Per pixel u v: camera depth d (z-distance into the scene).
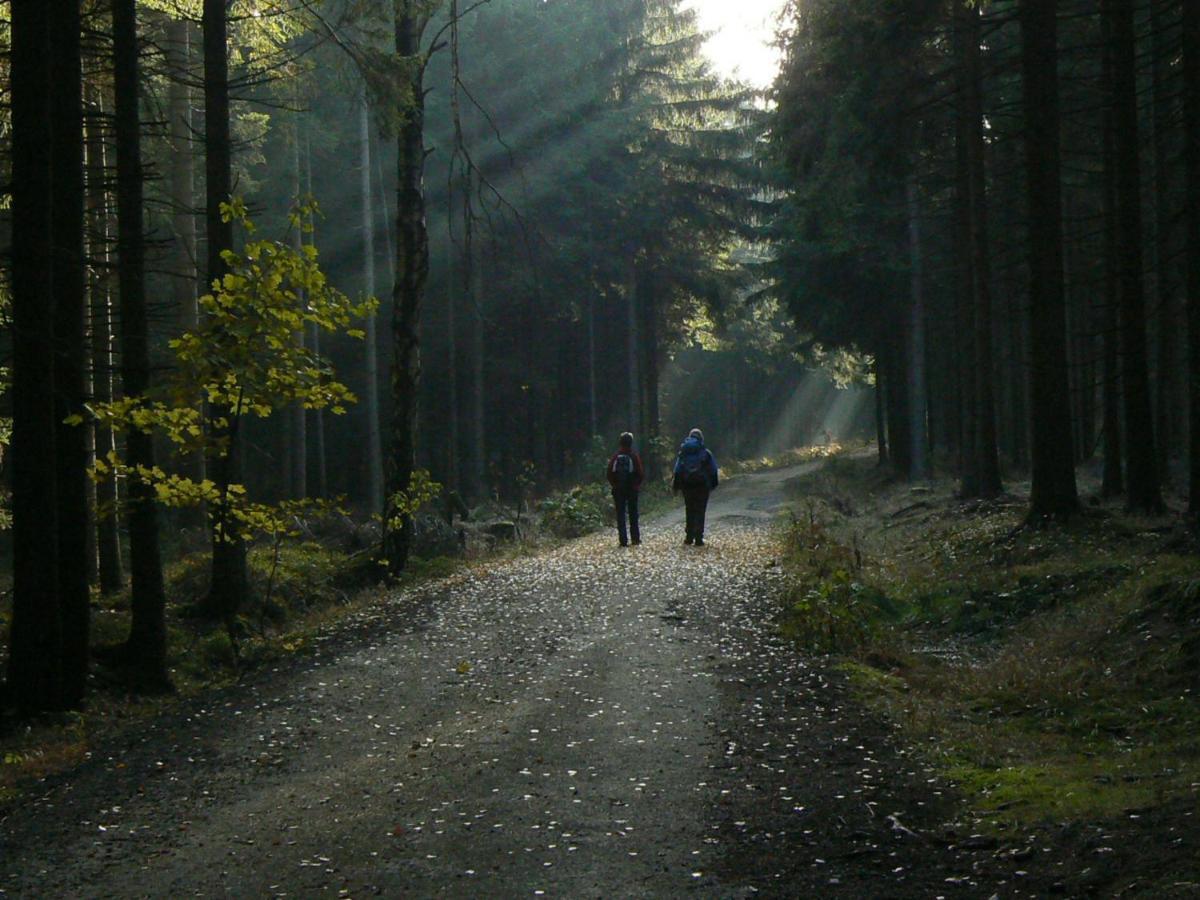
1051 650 10.66
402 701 9.55
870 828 6.02
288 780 7.39
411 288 17.78
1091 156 24.12
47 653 10.41
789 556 17.53
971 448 24.50
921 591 14.11
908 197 31.11
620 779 7.08
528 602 14.52
